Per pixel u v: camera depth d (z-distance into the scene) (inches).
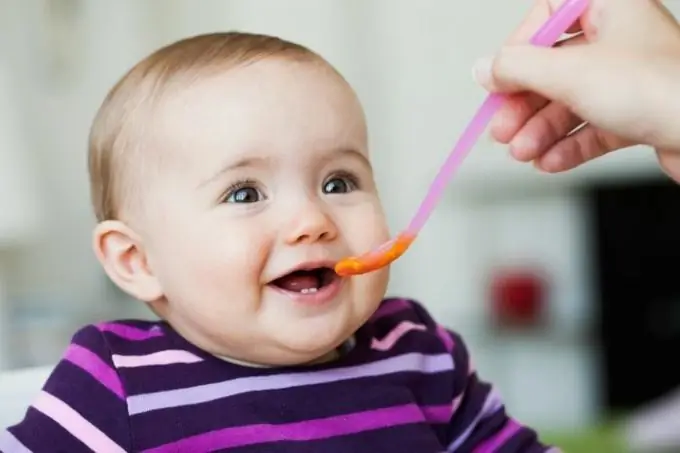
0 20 96.3
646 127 32.5
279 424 37.0
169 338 38.6
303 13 118.8
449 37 123.4
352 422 37.9
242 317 36.0
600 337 120.4
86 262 101.0
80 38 103.0
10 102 85.1
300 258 35.7
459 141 36.1
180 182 37.1
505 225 125.0
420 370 41.6
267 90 37.1
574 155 39.6
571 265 123.4
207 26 113.3
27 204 83.0
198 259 36.4
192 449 36.0
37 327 84.0
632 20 34.5
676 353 119.0
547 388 124.3
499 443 41.9
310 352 36.3
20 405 41.0
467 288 124.8
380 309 43.6
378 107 122.3
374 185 39.4
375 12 122.3
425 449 38.3
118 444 35.4
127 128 39.0
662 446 82.0
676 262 118.9
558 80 33.1
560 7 36.7
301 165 36.8
